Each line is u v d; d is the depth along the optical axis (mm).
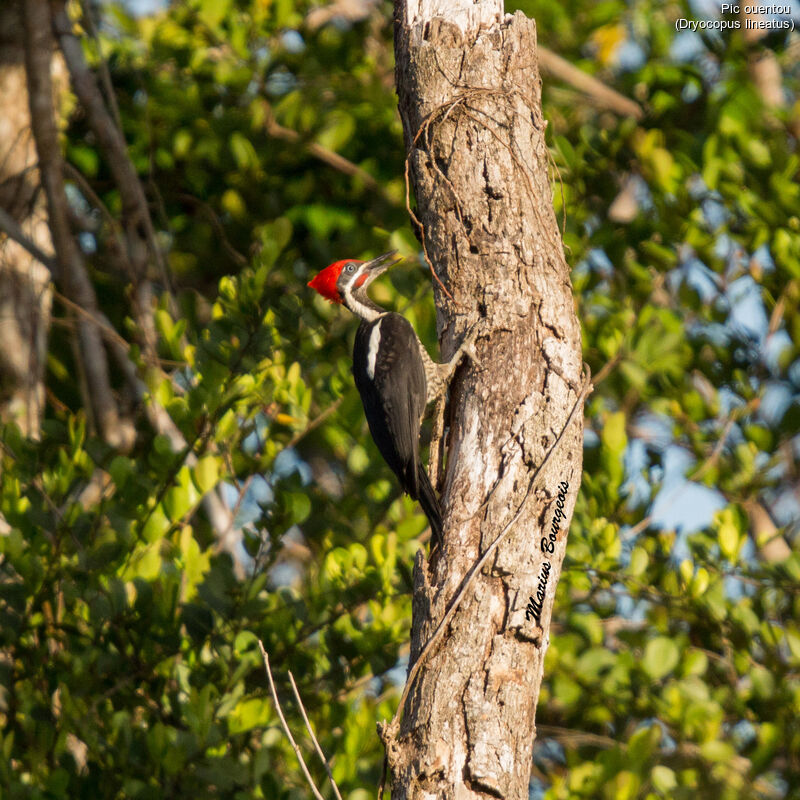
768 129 13984
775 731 10781
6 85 15367
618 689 11461
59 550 10430
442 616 6832
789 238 12977
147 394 11312
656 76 14758
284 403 11523
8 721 10297
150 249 14406
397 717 6602
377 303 13180
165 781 9531
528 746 6688
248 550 10547
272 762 10297
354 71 15383
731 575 11875
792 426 13297
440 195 8359
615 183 14664
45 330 15172
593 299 13617
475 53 8562
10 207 15289
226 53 15367
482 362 7793
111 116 15867
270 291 12250
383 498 12227
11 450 11094
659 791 10727
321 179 16000
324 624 10445
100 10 16609
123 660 10141
